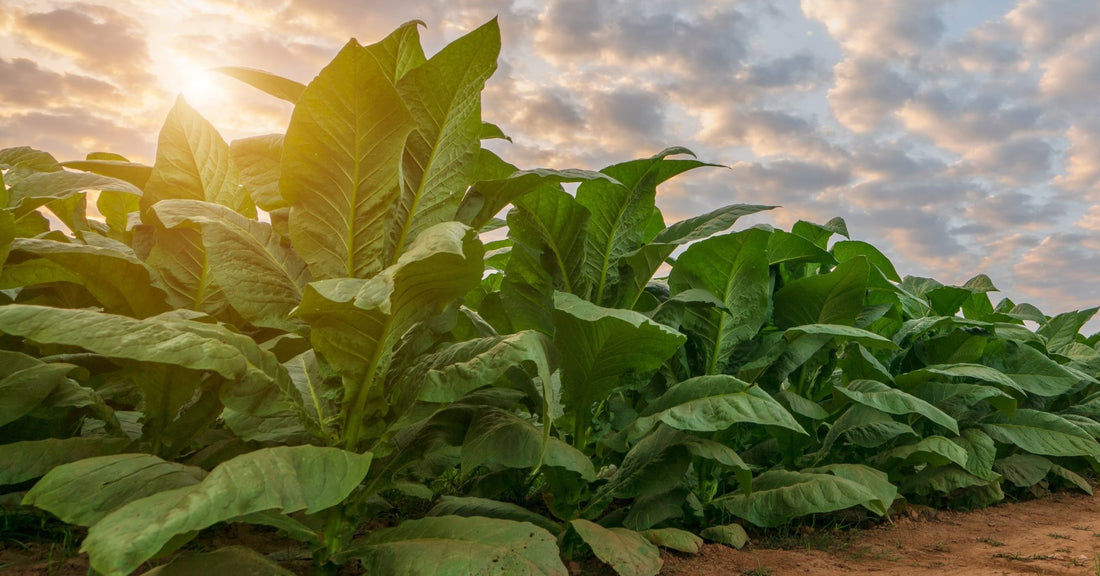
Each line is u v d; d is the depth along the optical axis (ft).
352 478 6.52
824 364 15.07
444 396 7.39
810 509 10.75
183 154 9.44
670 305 11.50
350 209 7.68
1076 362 20.92
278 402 7.27
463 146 8.48
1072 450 15.10
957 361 17.06
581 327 9.70
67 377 9.15
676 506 10.53
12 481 7.14
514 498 12.07
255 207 10.00
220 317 9.57
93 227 12.44
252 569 6.75
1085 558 10.66
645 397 12.68
